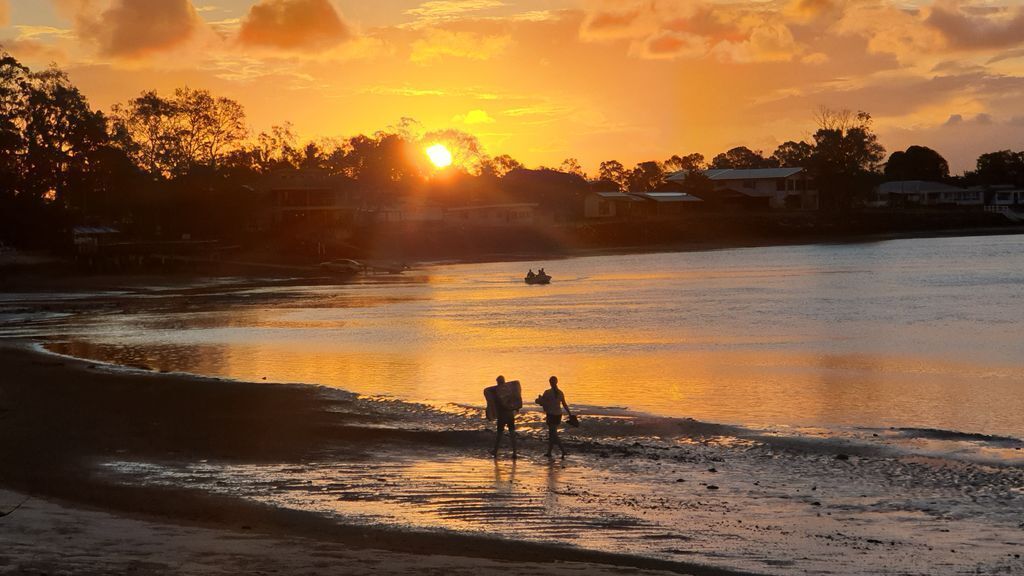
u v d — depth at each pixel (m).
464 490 25.53
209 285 137.50
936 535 21.42
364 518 22.72
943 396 42.97
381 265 173.38
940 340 64.19
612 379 48.38
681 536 21.28
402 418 36.03
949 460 28.88
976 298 94.75
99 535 18.89
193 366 53.59
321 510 23.42
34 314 93.00
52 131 170.75
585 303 98.19
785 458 29.48
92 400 39.62
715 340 65.69
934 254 179.62
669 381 47.62
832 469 28.00
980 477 26.73
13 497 22.92
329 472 27.66
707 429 33.97
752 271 147.25
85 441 31.83
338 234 198.88
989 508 23.69
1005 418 37.91
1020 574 18.66
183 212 186.12
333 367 53.16
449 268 177.25
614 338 67.44
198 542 18.62
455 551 20.05
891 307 87.69
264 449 30.81
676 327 74.31
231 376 49.50
